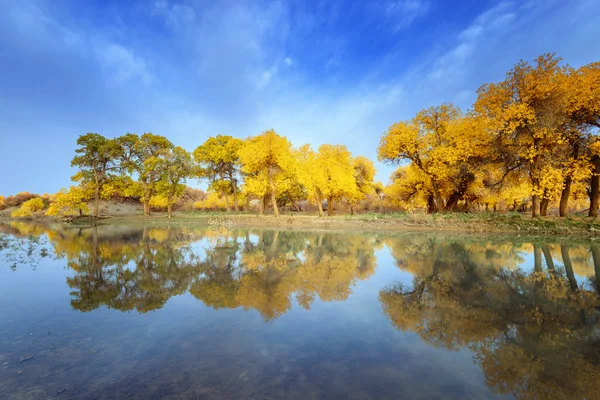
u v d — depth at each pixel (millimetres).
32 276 8359
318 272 8695
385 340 4211
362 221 24766
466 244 14438
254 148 29266
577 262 10047
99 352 3828
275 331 4516
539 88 17391
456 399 2832
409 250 12750
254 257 11227
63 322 4926
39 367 3451
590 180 21344
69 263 10258
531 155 18094
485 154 21844
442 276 8203
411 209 25203
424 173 25844
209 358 3650
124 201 53969
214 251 12727
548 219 18938
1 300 6152
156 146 44188
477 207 38062
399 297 6305
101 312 5418
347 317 5137
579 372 3369
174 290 6855
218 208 55719
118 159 43656
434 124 25406
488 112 20516
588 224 17219
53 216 40781
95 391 2963
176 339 4223
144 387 3021
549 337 4340
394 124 25672
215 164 39750
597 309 5555
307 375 3250
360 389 2984
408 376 3254
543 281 7629
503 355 3785
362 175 39562
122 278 8047
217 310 5496
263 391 2928
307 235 19281
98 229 25875
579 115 18141
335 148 33906
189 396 2852
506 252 12055
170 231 23125
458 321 4965
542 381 3180
